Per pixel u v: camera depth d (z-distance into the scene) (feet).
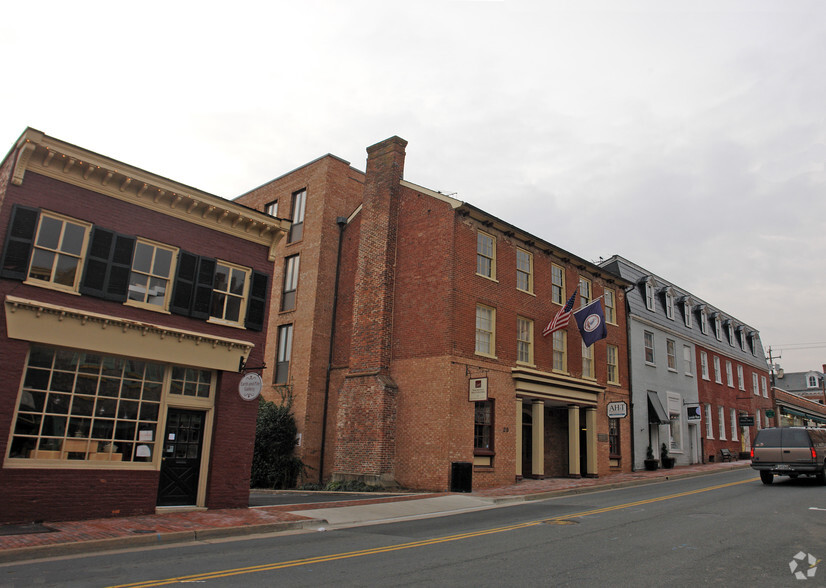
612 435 89.10
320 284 79.66
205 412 45.50
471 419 65.05
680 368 112.57
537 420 74.59
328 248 81.76
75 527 34.71
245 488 45.98
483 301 69.67
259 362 48.44
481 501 53.42
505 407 69.67
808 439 64.18
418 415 64.95
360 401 68.74
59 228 38.99
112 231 41.14
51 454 37.35
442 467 61.21
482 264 71.46
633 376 96.22
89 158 39.96
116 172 41.06
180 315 44.09
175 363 43.37
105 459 39.63
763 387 154.40
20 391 36.24
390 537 34.78
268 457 73.56
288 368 80.38
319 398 76.54
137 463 40.98
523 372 71.36
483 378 63.57
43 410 37.35
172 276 44.06
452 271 66.28
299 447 73.72
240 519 39.40
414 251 70.85
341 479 67.72
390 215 73.05
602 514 43.98
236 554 29.50
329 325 79.61
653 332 105.70
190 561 27.73
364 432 67.21
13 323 35.99
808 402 186.19
